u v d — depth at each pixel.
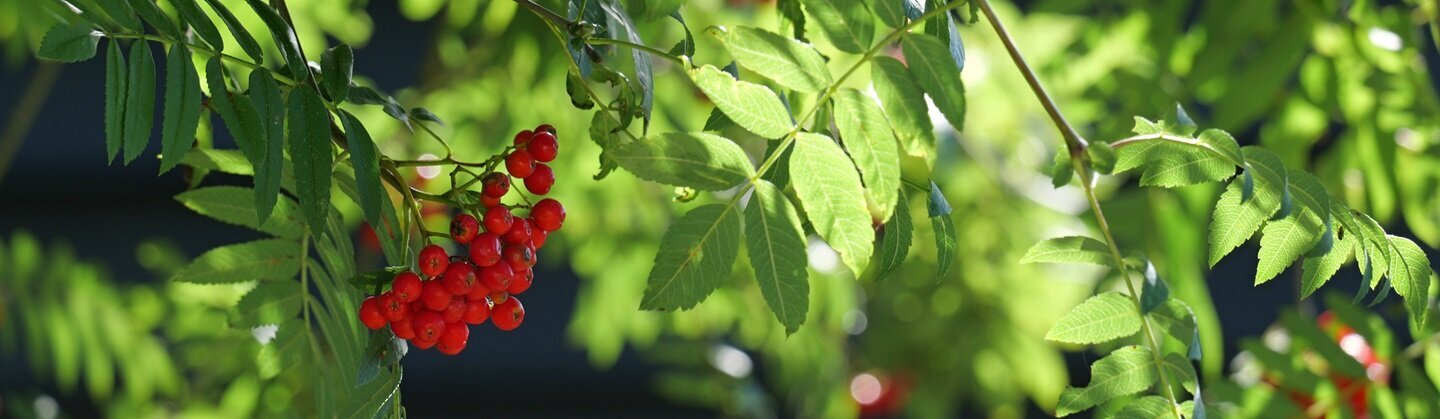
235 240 3.74
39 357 1.95
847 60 1.78
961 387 2.86
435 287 1.16
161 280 2.26
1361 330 1.48
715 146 1.14
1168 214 1.91
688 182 1.14
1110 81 1.99
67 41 1.10
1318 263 1.23
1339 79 1.73
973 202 2.55
